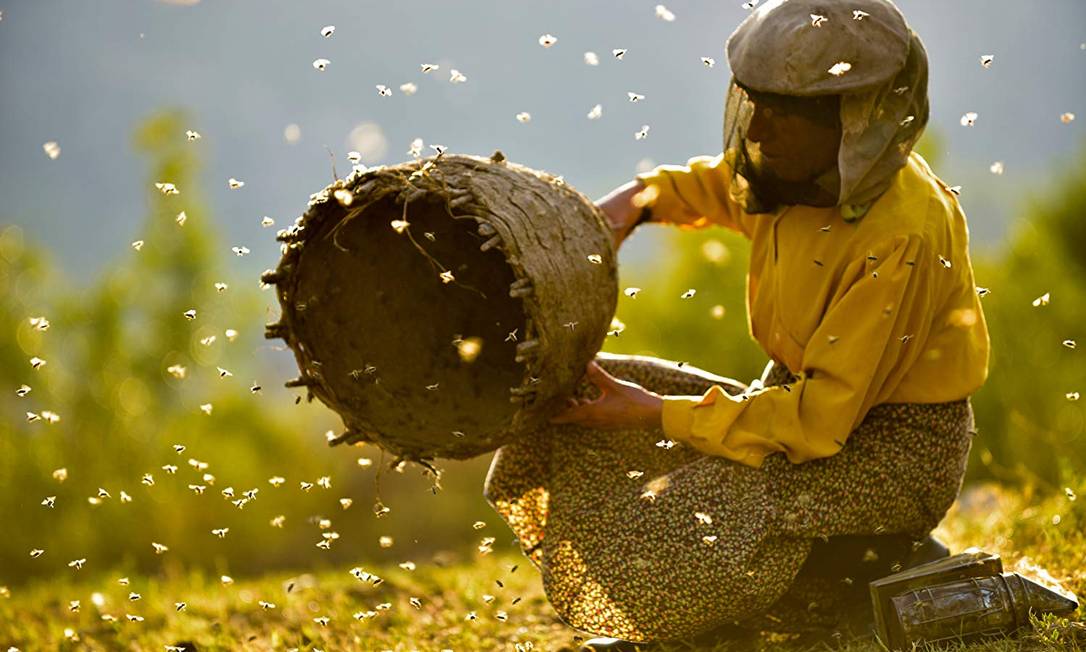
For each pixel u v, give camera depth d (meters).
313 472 15.23
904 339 4.09
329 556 13.45
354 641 5.05
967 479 12.10
